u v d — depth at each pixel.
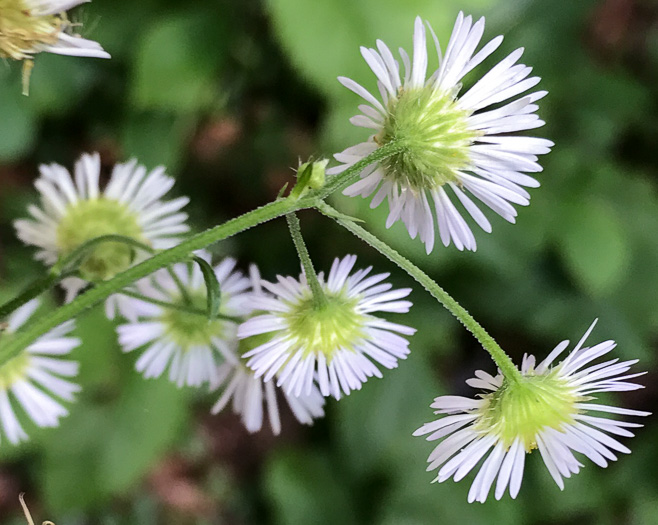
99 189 0.12
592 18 0.22
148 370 0.12
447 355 0.22
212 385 0.12
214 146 0.19
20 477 0.20
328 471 0.21
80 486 0.18
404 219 0.10
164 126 0.18
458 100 0.10
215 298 0.10
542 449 0.10
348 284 0.11
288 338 0.11
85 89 0.18
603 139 0.21
